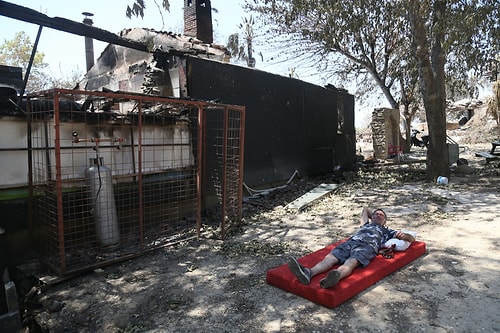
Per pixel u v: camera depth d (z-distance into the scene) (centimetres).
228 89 771
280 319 305
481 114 2820
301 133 1058
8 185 439
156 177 587
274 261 441
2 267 378
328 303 317
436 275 373
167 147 601
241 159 608
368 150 2266
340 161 1314
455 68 1146
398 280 365
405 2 863
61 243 398
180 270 425
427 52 959
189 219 628
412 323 287
